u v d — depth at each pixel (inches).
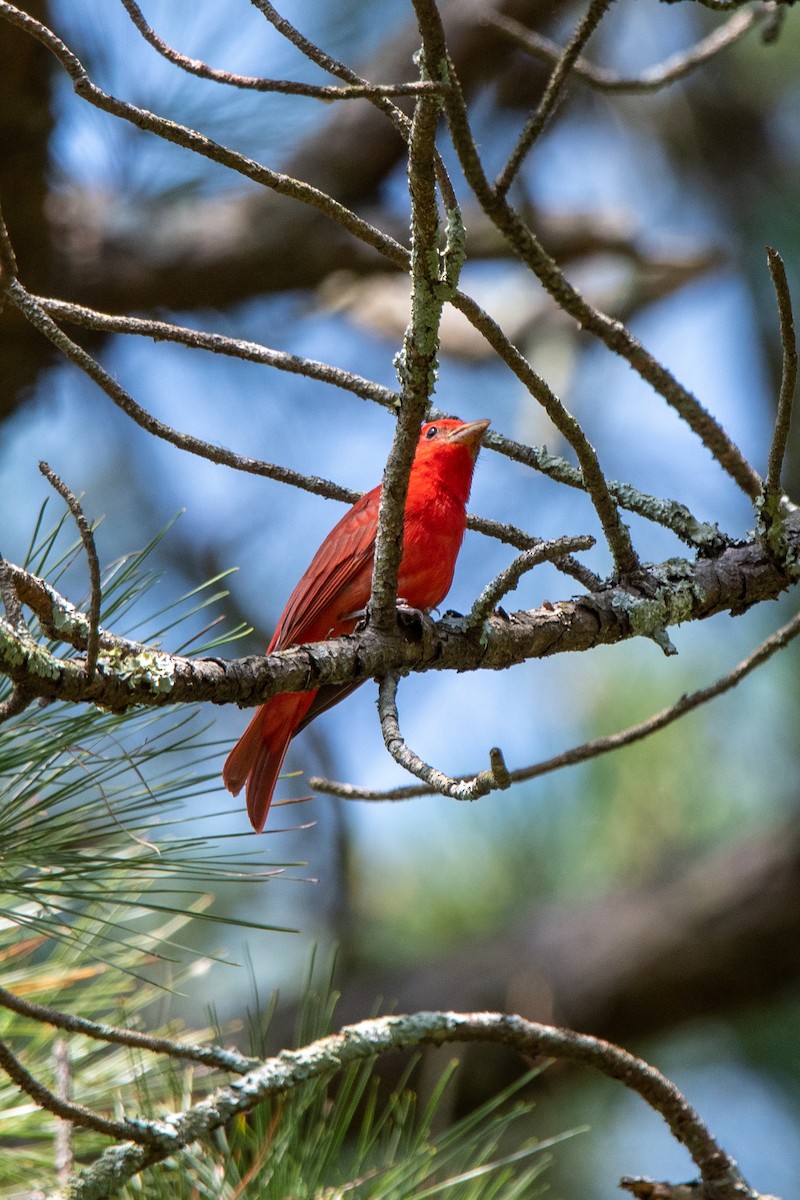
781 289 181.6
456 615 215.3
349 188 415.5
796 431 450.9
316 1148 198.5
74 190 402.0
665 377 229.0
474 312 177.8
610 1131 407.5
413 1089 417.7
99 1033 165.8
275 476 214.5
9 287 180.7
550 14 404.8
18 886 179.2
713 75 496.4
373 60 416.5
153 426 202.1
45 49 333.7
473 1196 208.7
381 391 213.8
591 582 225.0
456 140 158.6
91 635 149.6
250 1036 208.7
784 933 446.6
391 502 186.7
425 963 461.7
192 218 409.4
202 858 186.1
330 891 469.4
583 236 461.1
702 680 455.2
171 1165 193.0
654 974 450.3
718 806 475.8
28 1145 233.6
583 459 199.0
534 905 474.3
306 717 271.7
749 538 231.5
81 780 183.5
